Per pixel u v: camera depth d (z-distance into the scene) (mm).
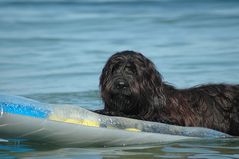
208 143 13859
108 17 38469
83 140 13391
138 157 12547
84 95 18797
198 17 37125
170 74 21516
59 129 13117
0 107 12641
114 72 14281
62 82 20703
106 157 12500
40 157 12516
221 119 15188
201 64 23219
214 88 15633
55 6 44688
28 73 22188
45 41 29812
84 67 23156
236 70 21922
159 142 13844
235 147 13492
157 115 14539
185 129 14359
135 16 38531
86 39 30141
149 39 29719
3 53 26594
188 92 15336
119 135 13516
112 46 27906
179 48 26953
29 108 13016
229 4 42406
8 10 43156
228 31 31625
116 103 14352
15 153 12820
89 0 46875
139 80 14164
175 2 44219
